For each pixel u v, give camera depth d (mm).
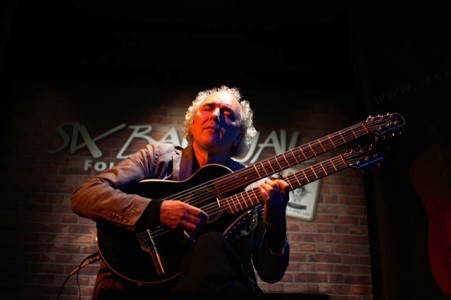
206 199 1915
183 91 4172
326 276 3605
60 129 3959
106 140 3947
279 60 4363
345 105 4195
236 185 1944
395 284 3088
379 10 3791
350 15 4016
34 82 4129
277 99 4180
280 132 4047
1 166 3787
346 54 4375
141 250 1801
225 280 1301
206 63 4316
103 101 4094
